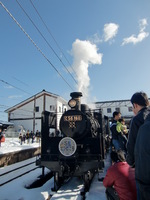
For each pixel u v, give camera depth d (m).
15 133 28.70
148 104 2.32
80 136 5.60
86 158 5.32
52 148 5.75
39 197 4.52
